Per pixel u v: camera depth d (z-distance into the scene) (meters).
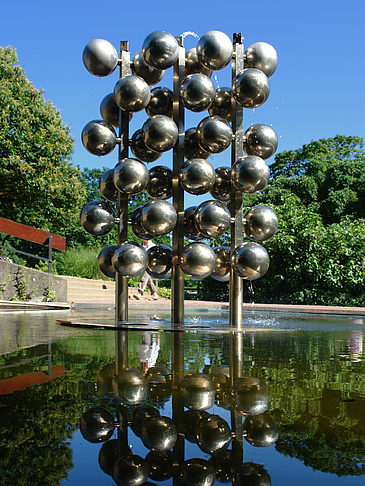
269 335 3.64
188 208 4.45
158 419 1.17
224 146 4.04
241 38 4.23
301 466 0.88
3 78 15.99
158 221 3.96
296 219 11.96
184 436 1.04
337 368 2.01
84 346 2.69
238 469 0.85
